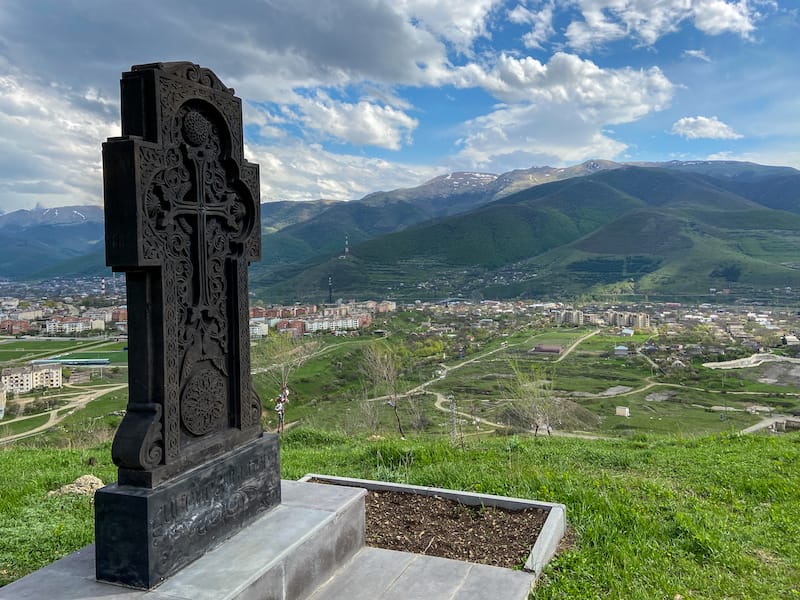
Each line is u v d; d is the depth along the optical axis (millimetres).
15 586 3035
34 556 4383
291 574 3430
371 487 5512
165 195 3367
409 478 6211
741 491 6141
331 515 3902
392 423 22984
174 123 3467
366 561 4047
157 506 3051
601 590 3777
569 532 4664
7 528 4863
